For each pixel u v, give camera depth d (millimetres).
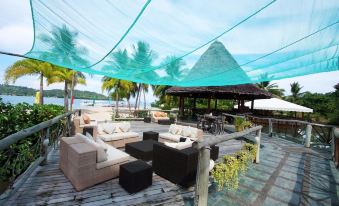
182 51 2277
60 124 5215
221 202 2779
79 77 16344
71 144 3074
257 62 2787
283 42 2043
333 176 3971
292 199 2965
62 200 2508
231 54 2482
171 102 21281
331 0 1389
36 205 2367
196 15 1488
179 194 2891
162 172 3432
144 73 3402
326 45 2148
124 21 1534
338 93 15289
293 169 4312
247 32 1803
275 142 7336
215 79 3996
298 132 8492
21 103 4043
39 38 2068
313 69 3113
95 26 1661
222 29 1729
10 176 2807
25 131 2209
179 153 3115
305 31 1802
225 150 5699
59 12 1524
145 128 9195
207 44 2070
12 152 2842
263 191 3180
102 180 3033
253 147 4504
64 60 2695
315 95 24688
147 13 1423
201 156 2336
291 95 28172
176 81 4238
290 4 1403
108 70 3117
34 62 12898
